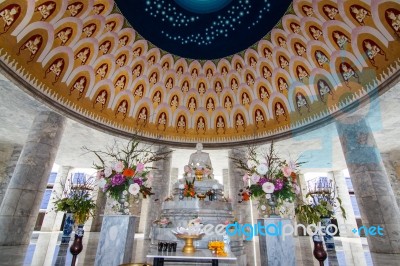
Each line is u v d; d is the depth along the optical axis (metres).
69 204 4.88
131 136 12.14
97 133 11.41
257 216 14.91
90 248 8.07
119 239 4.48
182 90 13.12
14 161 12.77
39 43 8.09
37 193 7.99
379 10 7.29
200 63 12.38
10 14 6.93
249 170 5.69
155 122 13.23
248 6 9.90
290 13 9.48
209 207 7.36
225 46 11.55
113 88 11.36
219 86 13.07
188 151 14.09
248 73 12.21
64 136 11.91
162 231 6.82
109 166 5.04
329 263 6.08
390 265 5.61
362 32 8.05
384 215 7.45
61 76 9.28
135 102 12.34
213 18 10.42
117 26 9.83
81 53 9.57
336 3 8.14
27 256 5.88
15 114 9.63
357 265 5.80
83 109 10.41
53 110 9.10
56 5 7.81
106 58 10.45
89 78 10.34
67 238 8.10
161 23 10.44
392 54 7.40
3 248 6.48
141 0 9.41
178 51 11.67
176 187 8.37
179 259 4.57
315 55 9.89
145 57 11.42
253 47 11.30
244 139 13.15
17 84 7.68
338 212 16.47
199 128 13.88
